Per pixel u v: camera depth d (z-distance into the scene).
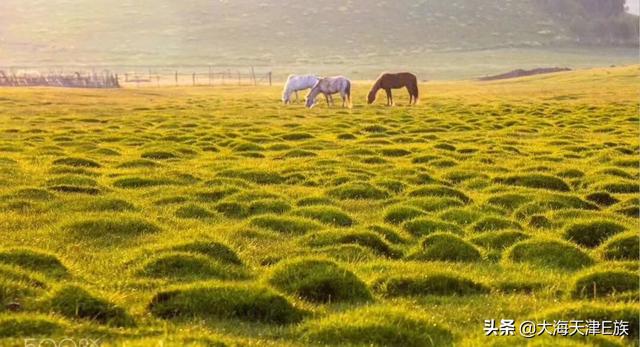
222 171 28.48
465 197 24.38
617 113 54.72
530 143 39.12
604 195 24.55
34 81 97.75
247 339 11.24
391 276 14.75
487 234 18.83
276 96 82.38
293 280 14.06
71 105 63.34
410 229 19.88
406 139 40.59
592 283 14.27
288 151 35.03
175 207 21.94
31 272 13.79
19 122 47.97
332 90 64.50
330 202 23.25
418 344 11.23
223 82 137.50
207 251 16.33
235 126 47.34
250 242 18.25
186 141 39.22
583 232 19.09
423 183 27.19
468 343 11.01
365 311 12.06
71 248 17.03
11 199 21.91
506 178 27.44
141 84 122.00
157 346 9.84
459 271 15.79
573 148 36.59
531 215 21.48
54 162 30.16
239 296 12.66
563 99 73.56
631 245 17.47
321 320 11.95
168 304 12.55
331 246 17.62
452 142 39.72
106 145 37.00
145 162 30.88
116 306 11.97
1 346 9.85
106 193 24.22
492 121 50.47
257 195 23.59
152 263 15.23
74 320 11.36
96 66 198.25
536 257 16.98
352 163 31.42
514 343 10.91
